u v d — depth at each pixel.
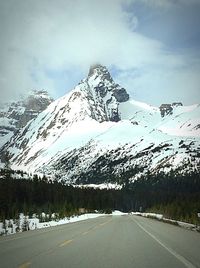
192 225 34.53
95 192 180.50
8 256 15.26
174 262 13.81
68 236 25.70
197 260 14.34
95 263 13.48
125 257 15.10
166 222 51.34
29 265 12.88
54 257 15.01
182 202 67.38
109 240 22.56
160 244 20.28
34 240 22.50
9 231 32.72
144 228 36.06
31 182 132.38
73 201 136.75
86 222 52.50
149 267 12.67
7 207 71.12
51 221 55.16
